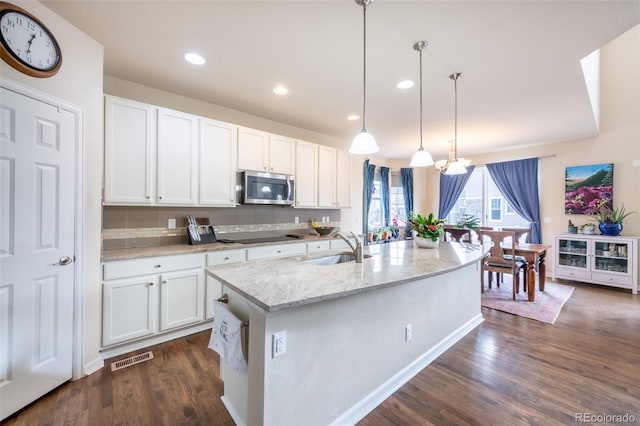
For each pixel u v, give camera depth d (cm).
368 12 174
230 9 174
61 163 178
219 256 281
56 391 177
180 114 275
